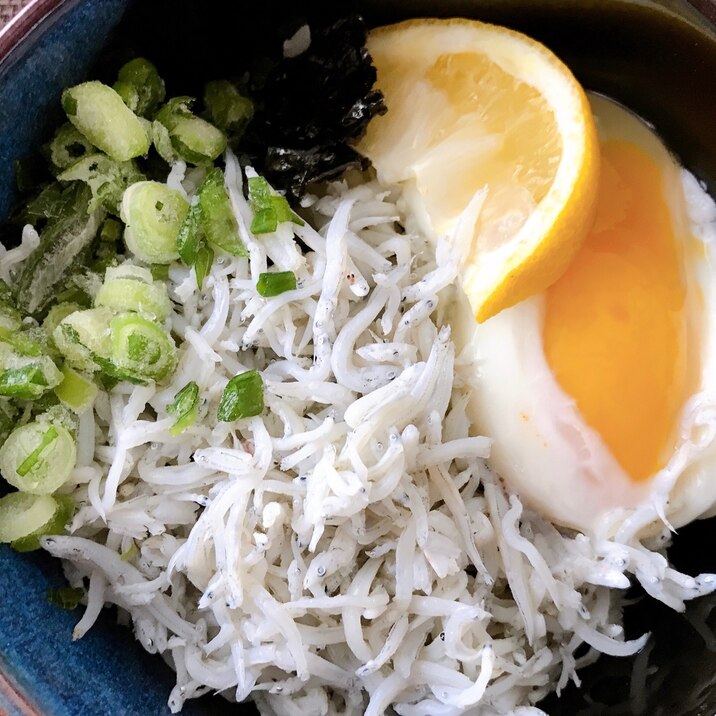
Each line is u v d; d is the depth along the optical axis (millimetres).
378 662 136
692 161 164
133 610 143
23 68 129
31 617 130
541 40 163
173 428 136
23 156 138
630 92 165
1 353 132
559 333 150
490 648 138
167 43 149
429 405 144
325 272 146
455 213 153
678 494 153
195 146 151
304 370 146
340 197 158
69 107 138
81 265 145
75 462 138
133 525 140
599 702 151
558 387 148
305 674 135
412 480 143
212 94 157
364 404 138
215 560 139
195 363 143
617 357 148
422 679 142
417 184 154
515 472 152
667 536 159
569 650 155
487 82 154
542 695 153
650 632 157
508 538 148
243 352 150
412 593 141
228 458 138
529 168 149
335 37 153
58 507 138
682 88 156
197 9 146
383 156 157
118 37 141
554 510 154
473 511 149
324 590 138
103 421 143
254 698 147
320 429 138
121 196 145
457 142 154
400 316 151
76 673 130
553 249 143
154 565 142
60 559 141
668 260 157
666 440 151
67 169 142
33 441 131
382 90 160
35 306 140
